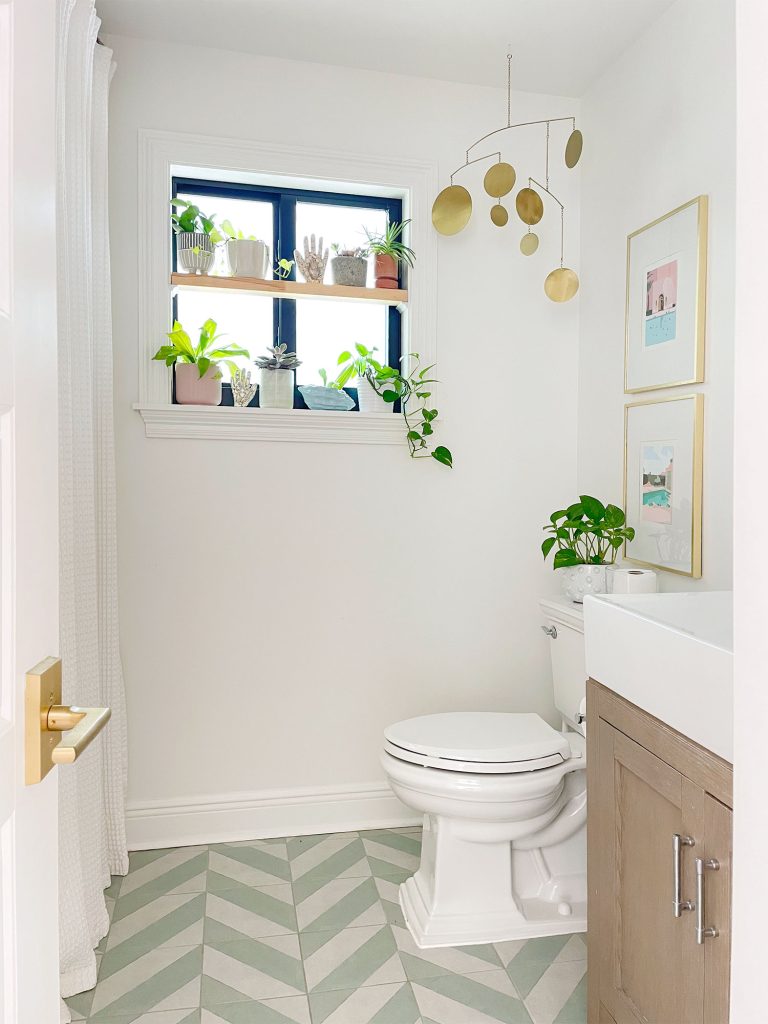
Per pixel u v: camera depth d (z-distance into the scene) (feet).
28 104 2.34
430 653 8.52
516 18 7.11
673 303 6.81
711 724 3.61
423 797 6.22
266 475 8.05
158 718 7.89
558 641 7.65
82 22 5.99
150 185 7.59
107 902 6.77
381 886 7.08
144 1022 5.24
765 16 1.92
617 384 7.90
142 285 7.61
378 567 8.37
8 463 2.19
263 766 8.16
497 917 6.33
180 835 7.94
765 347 1.94
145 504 7.77
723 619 4.24
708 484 6.41
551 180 8.63
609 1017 4.71
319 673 8.27
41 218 2.48
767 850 1.92
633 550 7.59
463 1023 5.24
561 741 6.40
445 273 8.39
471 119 8.38
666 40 6.97
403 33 7.39
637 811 4.41
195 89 7.69
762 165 1.94
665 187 7.01
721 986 3.55
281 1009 5.37
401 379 8.18
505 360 8.58
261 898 6.84
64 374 5.42
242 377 7.98
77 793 5.97
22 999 2.27
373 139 8.14
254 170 7.84
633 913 4.44
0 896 2.12
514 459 8.65
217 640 8.01
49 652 2.58
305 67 7.96
